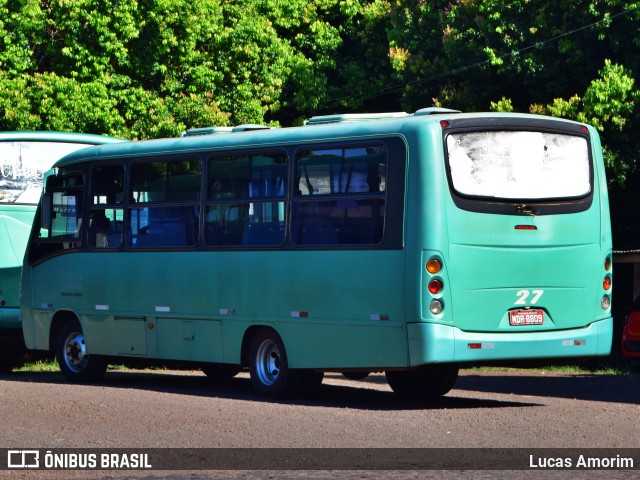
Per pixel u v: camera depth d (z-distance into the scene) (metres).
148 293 15.23
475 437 10.35
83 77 31.19
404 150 12.51
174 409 12.38
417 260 12.28
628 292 28.62
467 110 30.42
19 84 30.02
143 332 15.32
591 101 26.88
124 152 15.73
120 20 30.88
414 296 12.28
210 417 11.67
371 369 12.71
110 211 15.88
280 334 13.59
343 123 13.33
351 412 12.20
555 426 11.14
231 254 14.16
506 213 12.72
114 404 12.87
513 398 14.57
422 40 32.59
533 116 13.13
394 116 13.64
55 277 16.72
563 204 13.14
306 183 13.41
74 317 16.64
